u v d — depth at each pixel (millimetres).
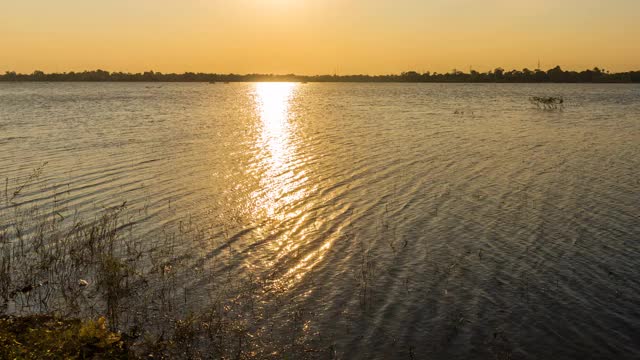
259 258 15516
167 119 55406
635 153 32625
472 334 11531
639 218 19188
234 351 10844
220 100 102500
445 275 14391
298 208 20250
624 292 13461
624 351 10984
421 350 10953
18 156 29812
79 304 12688
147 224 18203
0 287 13359
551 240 16984
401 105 85500
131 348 10797
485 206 20625
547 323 11992
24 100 94062
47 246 16062
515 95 127312
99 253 15297
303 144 36062
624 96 116250
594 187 23703
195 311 12445
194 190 22594
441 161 29562
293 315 12297
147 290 13430
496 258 15547
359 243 16688
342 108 77562
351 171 26766
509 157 30984
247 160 29578
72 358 9844
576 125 49531
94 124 48750
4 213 19000
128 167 27047
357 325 11875
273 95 137000
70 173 25391
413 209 20203
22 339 10344
